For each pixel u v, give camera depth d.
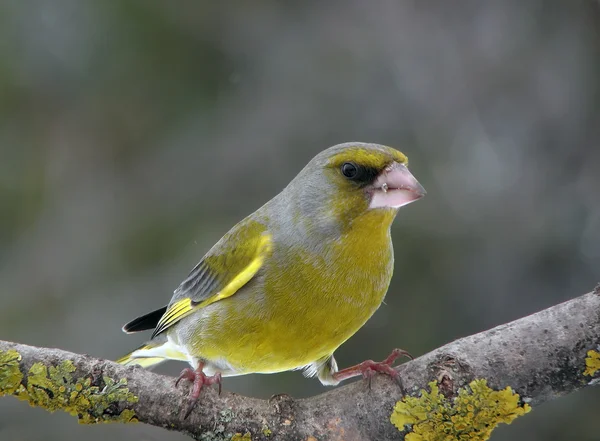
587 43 12.64
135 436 11.32
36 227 13.65
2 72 13.63
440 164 12.74
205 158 13.57
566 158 12.34
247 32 13.93
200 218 13.26
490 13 13.57
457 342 7.15
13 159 13.74
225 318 8.03
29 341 12.74
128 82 13.78
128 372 7.21
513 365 6.88
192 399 7.15
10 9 13.65
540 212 12.05
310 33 14.05
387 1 14.13
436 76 13.53
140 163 13.77
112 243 13.34
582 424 10.72
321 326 7.92
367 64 13.76
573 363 6.80
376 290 7.99
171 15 13.72
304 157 13.27
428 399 6.99
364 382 7.27
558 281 11.68
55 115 13.84
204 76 13.82
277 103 13.63
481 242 11.94
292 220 8.16
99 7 13.63
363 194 7.88
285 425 7.14
